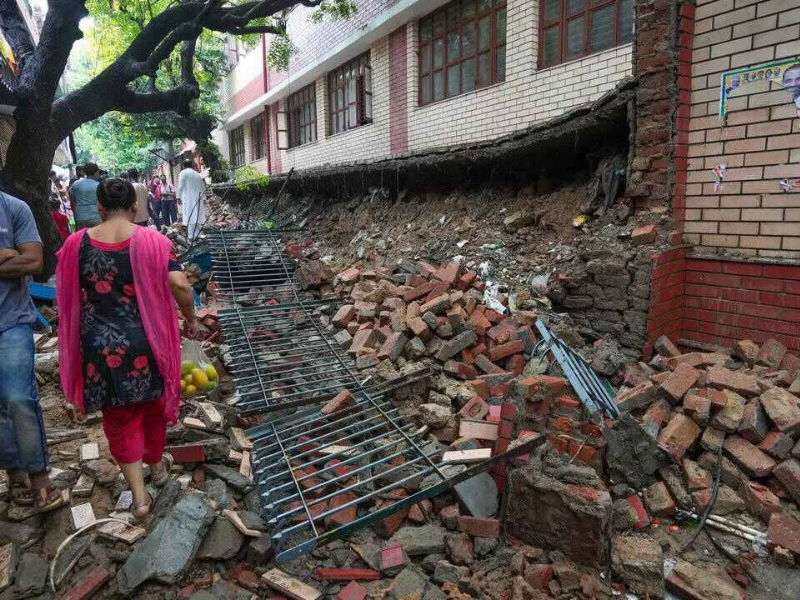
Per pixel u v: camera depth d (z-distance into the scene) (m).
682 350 4.80
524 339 4.58
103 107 7.79
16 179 6.64
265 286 6.59
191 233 10.09
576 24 6.61
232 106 20.58
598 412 3.49
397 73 9.84
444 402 3.93
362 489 3.17
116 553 2.53
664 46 4.52
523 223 6.38
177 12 8.15
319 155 13.56
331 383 4.38
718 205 4.51
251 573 2.60
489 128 7.86
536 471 2.90
